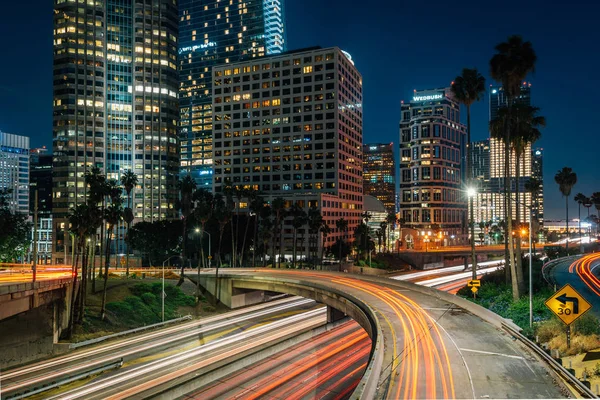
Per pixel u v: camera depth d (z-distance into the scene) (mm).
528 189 124500
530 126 59688
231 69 186125
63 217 156375
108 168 164500
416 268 155000
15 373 43125
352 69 189000
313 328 60781
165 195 172875
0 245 79125
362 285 61438
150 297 74562
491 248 180625
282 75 178250
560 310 28250
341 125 174125
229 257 130625
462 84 61406
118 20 169000
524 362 27766
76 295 59469
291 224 162875
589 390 21344
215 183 186125
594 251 134375
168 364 47531
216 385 42531
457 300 47000
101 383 41500
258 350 50969
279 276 76938
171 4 179500
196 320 70375
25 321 46344
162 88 174625
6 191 90375
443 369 26719
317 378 44250
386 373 26281
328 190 170375
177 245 127375
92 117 162000
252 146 181250
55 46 161375
